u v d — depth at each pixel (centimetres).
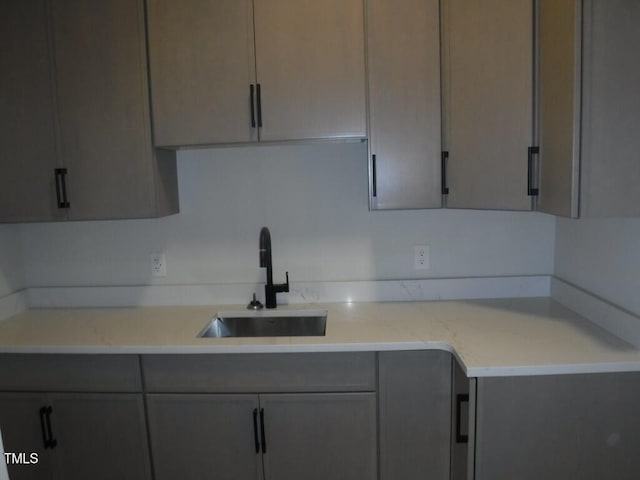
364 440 176
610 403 145
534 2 154
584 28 133
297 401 175
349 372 173
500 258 222
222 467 182
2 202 196
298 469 179
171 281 229
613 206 138
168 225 228
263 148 221
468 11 170
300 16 181
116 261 230
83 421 184
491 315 195
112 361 179
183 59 185
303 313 212
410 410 173
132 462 184
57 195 193
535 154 157
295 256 227
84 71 188
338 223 223
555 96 146
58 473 187
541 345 159
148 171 191
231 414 178
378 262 225
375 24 180
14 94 191
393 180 186
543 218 218
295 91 183
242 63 183
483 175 172
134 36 186
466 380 165
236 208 225
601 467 148
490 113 168
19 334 190
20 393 184
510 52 160
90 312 220
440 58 180
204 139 187
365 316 200
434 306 212
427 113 182
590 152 137
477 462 149
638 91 135
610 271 172
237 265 228
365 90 183
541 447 147
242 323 218
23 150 193
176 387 178
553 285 215
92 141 191
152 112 188
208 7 182
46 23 187
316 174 221
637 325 154
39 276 232
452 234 222
